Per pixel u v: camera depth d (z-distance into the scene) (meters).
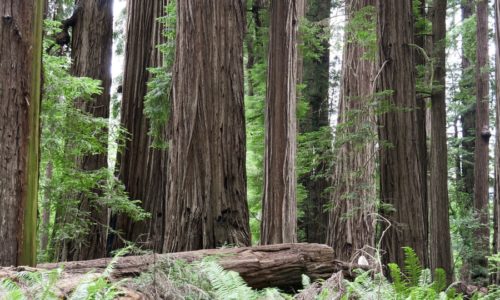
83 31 12.86
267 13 15.73
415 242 8.10
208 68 8.23
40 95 4.64
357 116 8.95
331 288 3.78
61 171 9.49
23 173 4.36
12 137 4.31
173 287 3.59
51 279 2.88
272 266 5.15
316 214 17.97
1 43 4.32
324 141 10.29
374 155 9.88
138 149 12.15
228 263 4.89
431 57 12.45
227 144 8.16
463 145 23.89
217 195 7.92
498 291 5.25
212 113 8.14
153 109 10.84
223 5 8.47
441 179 12.62
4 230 4.21
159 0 12.52
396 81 8.47
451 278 12.58
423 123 12.59
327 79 19.83
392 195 8.30
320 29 14.16
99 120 9.22
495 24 6.77
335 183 11.57
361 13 9.84
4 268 3.68
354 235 11.67
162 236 11.41
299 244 5.53
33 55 4.50
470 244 17.66
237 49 8.56
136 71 12.53
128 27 12.72
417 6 12.43
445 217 12.61
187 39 8.30
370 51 10.33
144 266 4.41
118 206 9.82
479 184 18.05
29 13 4.47
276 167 11.46
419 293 3.84
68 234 9.64
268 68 11.88
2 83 4.30
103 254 11.17
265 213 11.62
